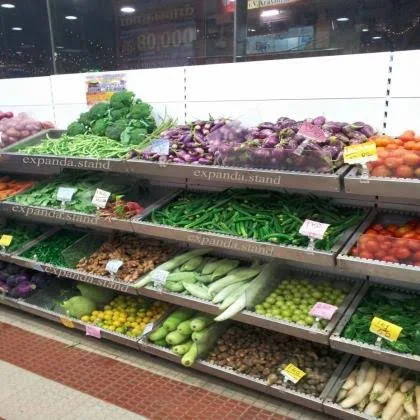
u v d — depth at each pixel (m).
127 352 3.07
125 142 3.02
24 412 2.54
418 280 1.98
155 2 4.46
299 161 2.18
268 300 2.58
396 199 2.54
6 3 4.84
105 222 2.94
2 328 3.44
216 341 2.80
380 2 3.35
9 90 3.97
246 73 2.81
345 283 2.70
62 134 3.55
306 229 2.29
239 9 3.44
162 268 2.87
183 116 3.14
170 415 2.48
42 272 3.74
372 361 2.45
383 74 2.40
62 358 3.03
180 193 3.13
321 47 3.59
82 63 4.77
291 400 2.41
